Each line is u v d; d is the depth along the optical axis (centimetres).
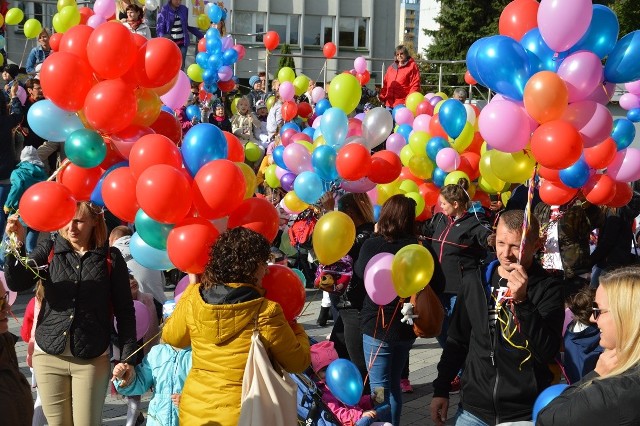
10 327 809
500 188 641
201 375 345
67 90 384
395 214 514
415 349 801
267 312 341
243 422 326
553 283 369
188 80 500
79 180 421
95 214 425
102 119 378
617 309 257
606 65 430
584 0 400
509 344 362
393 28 3534
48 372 417
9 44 2108
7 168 985
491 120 422
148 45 390
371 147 675
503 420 364
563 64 419
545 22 410
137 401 529
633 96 786
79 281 415
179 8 1367
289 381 347
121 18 1123
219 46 1272
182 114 1145
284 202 695
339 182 635
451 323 392
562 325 369
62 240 428
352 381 424
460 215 646
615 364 264
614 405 242
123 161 434
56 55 388
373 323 505
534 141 409
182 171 371
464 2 3700
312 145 691
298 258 927
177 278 941
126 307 426
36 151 905
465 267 635
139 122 411
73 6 1012
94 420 420
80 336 409
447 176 736
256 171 1088
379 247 513
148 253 416
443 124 748
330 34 3484
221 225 389
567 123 408
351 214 606
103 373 421
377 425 448
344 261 539
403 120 955
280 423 331
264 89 1658
